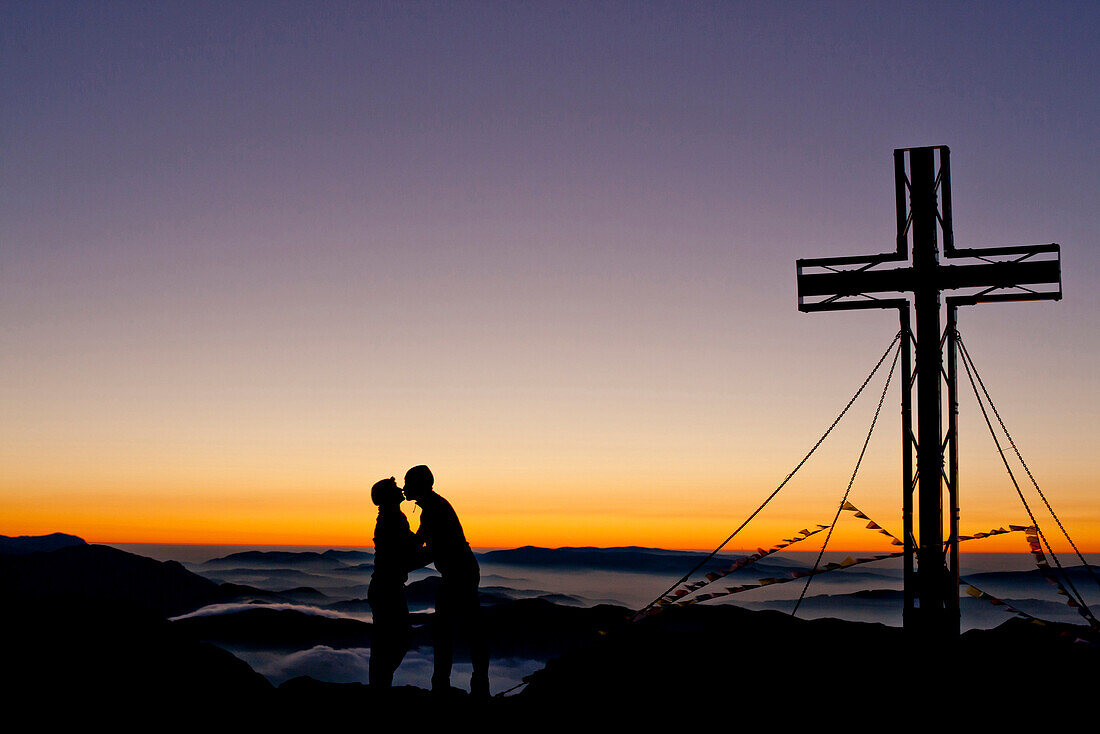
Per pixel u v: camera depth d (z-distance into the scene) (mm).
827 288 15547
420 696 10000
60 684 10672
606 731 9719
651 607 13695
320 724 9172
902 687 11391
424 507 9602
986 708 10680
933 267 15031
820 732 9891
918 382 14938
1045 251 14695
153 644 13227
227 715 9898
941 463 14688
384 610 9578
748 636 13992
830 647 13391
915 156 15367
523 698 10727
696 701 10836
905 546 14219
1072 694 11047
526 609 123375
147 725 9609
